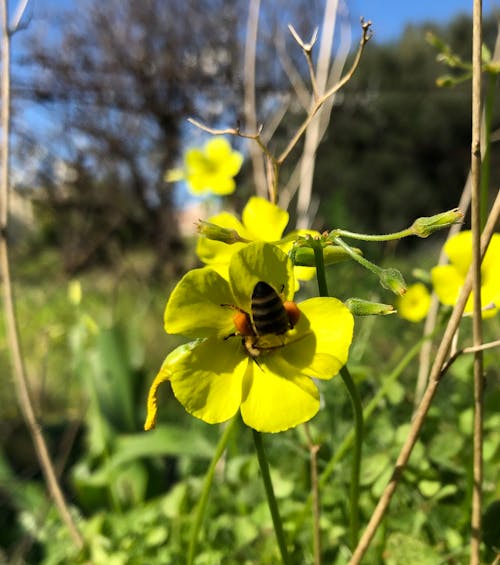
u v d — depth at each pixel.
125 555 0.15
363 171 1.39
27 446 0.28
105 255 0.78
